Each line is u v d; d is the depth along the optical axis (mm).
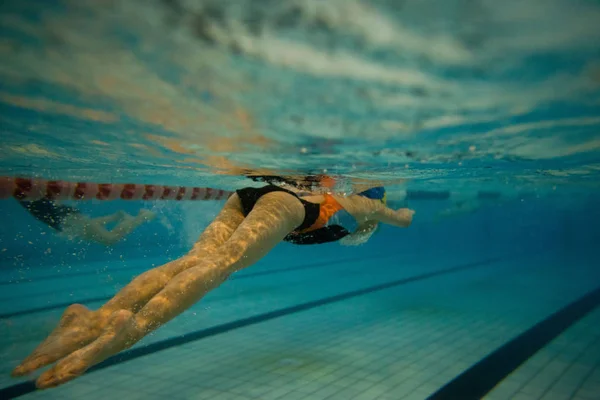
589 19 1431
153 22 1493
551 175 7336
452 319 7066
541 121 2963
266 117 2672
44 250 16812
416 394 4094
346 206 3619
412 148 3680
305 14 1410
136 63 1866
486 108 2514
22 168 5219
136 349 5398
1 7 1391
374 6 1351
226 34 1569
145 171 5504
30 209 5520
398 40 1593
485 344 5684
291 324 6730
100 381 4336
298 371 4660
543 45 1639
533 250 24828
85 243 17812
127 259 16234
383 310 7789
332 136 3186
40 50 1755
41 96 2400
